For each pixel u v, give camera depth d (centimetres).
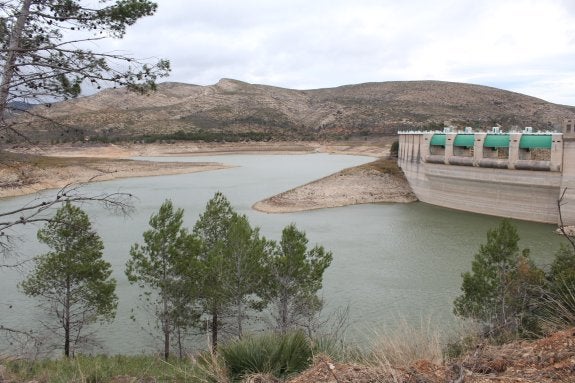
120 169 11681
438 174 7706
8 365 1301
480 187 7012
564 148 5953
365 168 9294
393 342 841
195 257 2570
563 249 2058
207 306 2561
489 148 7188
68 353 2503
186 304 2623
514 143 6481
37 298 3306
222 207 2977
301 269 2369
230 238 2447
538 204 6284
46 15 1057
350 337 2486
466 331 1330
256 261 2400
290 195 8006
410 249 4822
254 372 811
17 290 3425
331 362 711
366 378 634
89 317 2670
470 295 2277
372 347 922
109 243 4744
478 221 6394
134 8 1134
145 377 1084
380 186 8650
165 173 12156
